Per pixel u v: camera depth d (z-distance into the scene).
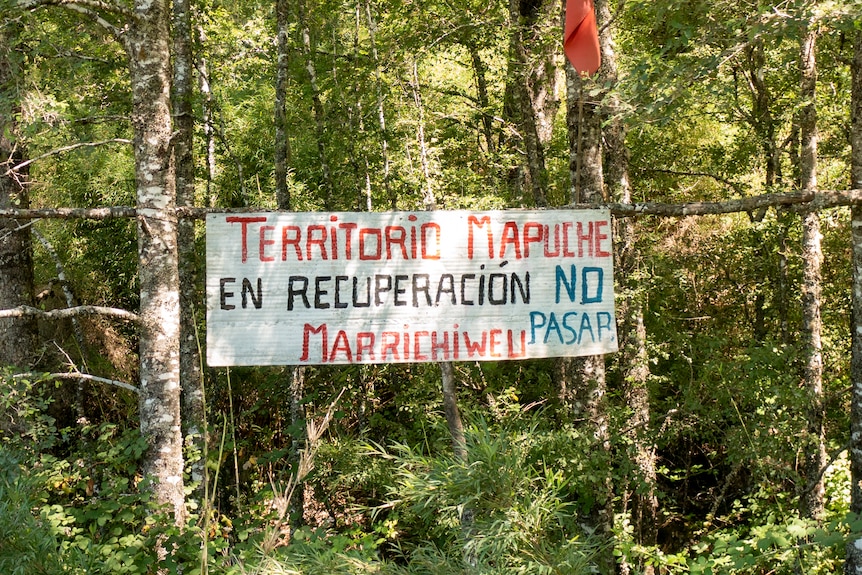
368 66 10.45
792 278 11.44
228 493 8.99
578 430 7.02
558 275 5.19
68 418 10.00
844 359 11.66
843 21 5.26
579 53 5.35
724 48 6.14
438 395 9.07
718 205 5.36
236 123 12.95
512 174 11.93
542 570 3.31
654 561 7.22
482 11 10.38
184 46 8.71
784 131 12.87
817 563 6.68
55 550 3.95
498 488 3.51
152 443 5.35
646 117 5.90
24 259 8.88
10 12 5.52
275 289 5.07
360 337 5.09
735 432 7.99
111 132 10.04
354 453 8.19
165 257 5.33
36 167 11.20
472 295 5.15
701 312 12.59
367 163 11.23
